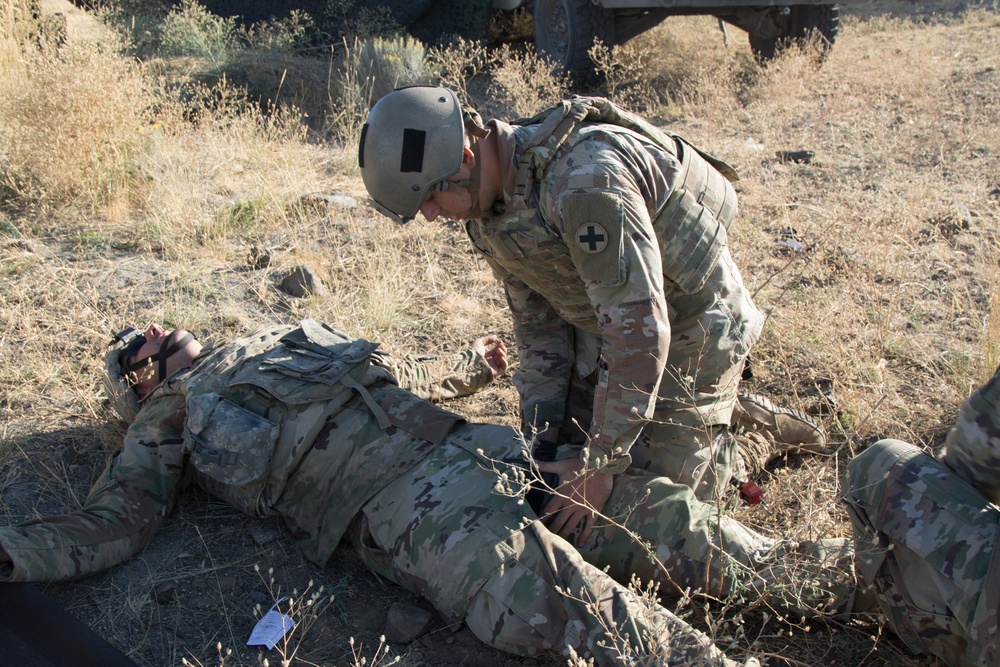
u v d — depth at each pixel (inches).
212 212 191.2
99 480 105.8
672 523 92.2
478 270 174.2
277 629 93.5
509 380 140.1
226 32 314.0
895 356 142.9
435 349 147.8
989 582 72.8
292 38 322.0
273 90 282.0
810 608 89.2
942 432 124.8
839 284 164.6
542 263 94.6
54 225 183.0
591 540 94.7
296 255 174.7
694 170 95.7
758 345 144.6
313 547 101.0
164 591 98.2
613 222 83.6
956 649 79.5
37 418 126.4
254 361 107.6
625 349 85.9
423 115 88.9
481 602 88.2
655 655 79.4
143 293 160.2
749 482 105.7
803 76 303.3
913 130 249.0
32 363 137.2
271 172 213.9
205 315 153.9
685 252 95.2
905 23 406.3
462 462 97.4
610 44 308.3
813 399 132.3
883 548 81.1
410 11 335.3
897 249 170.1
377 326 151.3
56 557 92.1
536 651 87.5
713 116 268.2
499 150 90.6
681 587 91.8
